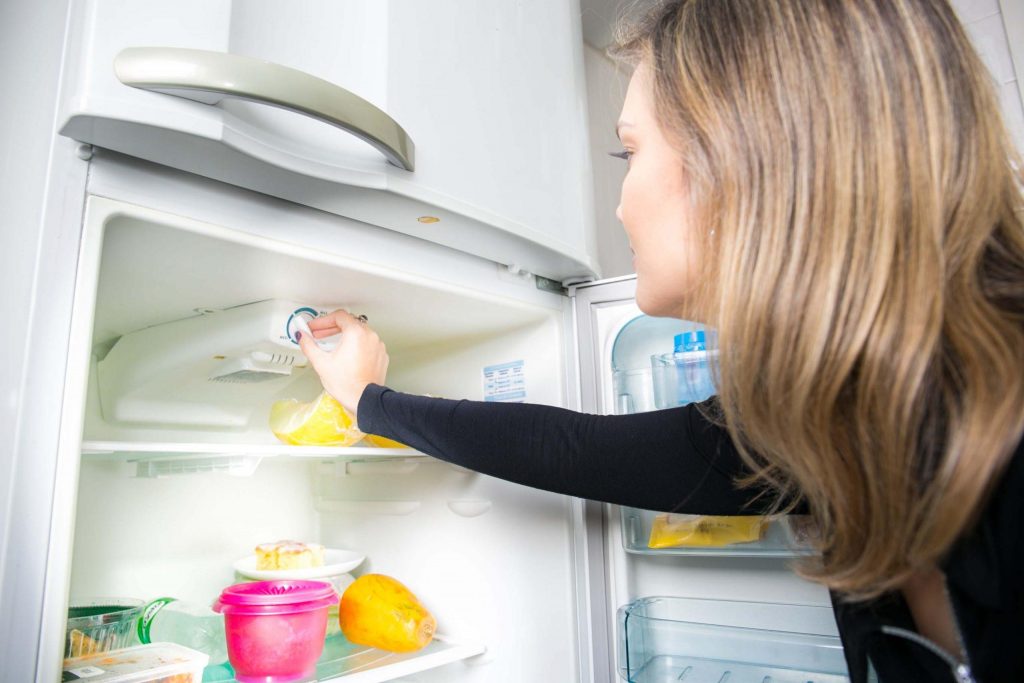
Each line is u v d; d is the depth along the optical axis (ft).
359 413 2.88
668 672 3.16
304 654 2.75
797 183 1.47
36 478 1.74
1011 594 1.28
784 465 1.67
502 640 3.61
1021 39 3.64
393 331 3.84
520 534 3.62
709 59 1.68
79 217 1.89
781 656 2.93
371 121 2.13
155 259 2.39
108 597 3.39
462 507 3.87
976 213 1.40
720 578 3.20
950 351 1.35
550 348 3.62
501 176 2.87
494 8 3.07
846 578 1.47
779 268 1.47
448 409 2.82
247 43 2.14
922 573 1.57
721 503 2.42
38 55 2.17
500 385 3.85
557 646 3.37
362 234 2.64
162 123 1.78
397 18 2.55
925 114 1.41
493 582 3.70
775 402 1.49
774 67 1.54
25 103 2.20
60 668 1.72
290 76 1.91
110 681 2.12
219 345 3.01
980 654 1.35
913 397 1.31
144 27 1.82
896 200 1.38
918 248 1.35
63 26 1.99
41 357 1.78
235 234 2.23
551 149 3.27
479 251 3.07
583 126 3.64
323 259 2.49
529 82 3.21
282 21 2.26
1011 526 1.27
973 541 1.32
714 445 2.34
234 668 2.73
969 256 1.38
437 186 2.53
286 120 2.12
